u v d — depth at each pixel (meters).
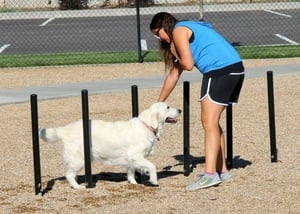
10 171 10.08
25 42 25.58
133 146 9.03
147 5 36.47
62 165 10.36
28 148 11.33
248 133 12.19
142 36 26.34
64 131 9.17
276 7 36.06
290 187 9.19
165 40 9.18
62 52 22.59
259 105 14.37
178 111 9.16
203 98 9.11
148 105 14.37
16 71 18.73
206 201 8.68
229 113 10.09
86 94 8.91
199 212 8.28
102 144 9.08
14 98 14.98
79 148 9.11
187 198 8.81
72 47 23.97
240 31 27.45
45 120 13.22
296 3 36.34
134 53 21.41
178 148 11.31
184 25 9.02
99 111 13.86
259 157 10.71
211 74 9.03
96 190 9.18
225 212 8.27
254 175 9.77
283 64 18.92
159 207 8.48
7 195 8.99
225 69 9.00
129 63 19.59
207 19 31.80
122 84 16.44
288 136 11.95
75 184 9.23
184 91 9.68
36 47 24.16
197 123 12.95
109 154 9.12
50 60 20.42
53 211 8.38
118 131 9.07
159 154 10.98
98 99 15.02
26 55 21.78
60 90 15.85
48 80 17.31
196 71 17.81
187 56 8.91
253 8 35.78
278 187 9.20
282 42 24.06
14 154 10.98
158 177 9.79
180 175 9.88
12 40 26.23
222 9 35.09
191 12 34.56
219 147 9.24
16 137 12.05
